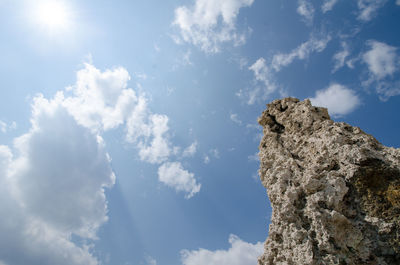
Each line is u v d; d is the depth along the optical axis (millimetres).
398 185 8891
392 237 8250
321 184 10188
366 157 9914
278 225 10945
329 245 8578
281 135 15383
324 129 12438
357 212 9336
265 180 13586
